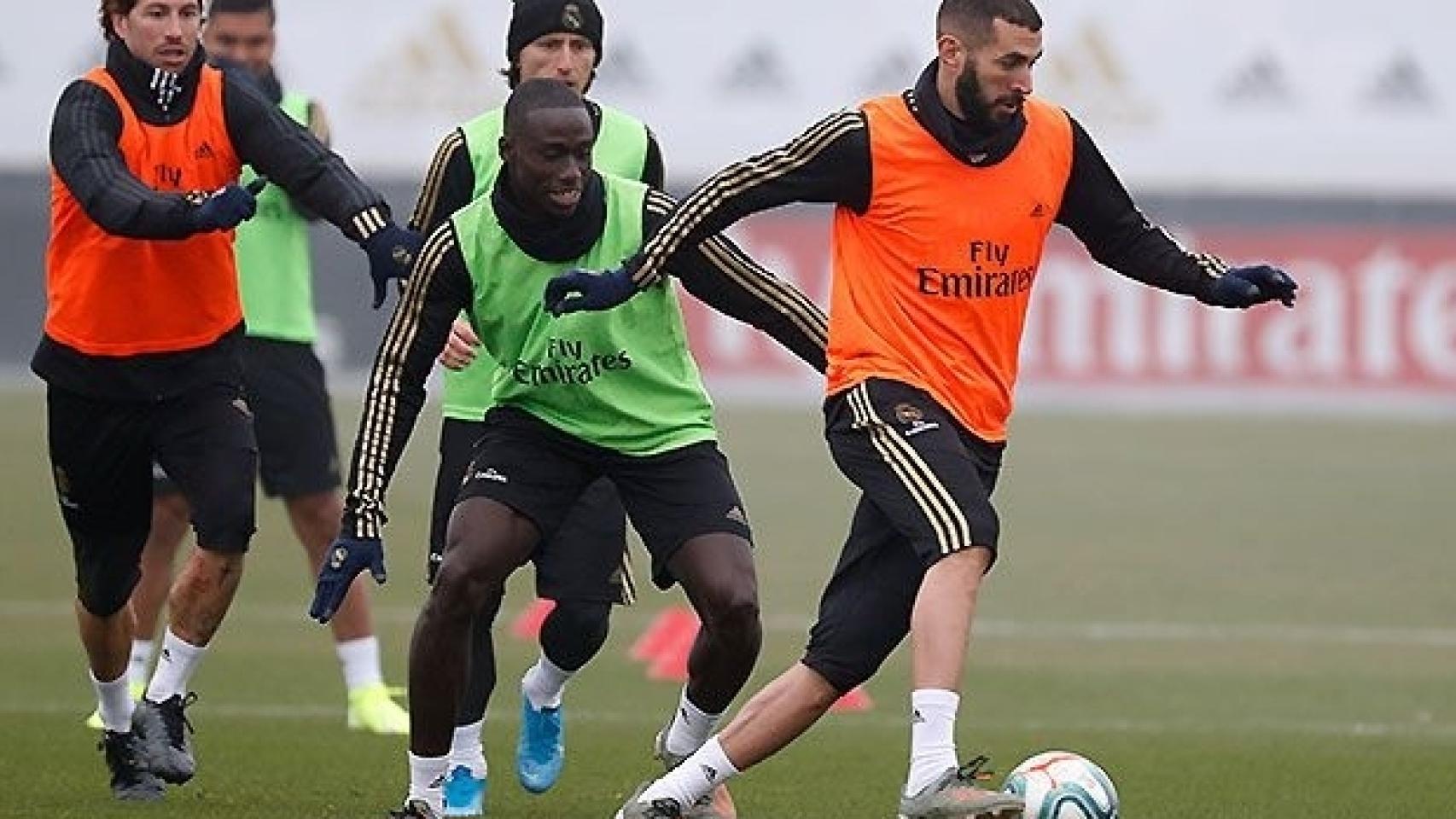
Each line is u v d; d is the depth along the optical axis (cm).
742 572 2816
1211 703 4428
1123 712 4300
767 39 10781
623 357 2841
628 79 10812
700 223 2659
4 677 4534
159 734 3105
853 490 7556
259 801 3155
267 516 6875
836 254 2742
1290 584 5991
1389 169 10662
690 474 2866
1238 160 10681
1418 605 5719
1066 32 10681
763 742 2703
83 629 3192
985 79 2630
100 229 2966
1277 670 4841
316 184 2978
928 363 2683
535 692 3306
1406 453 8650
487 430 2911
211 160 3028
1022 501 7375
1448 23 10600
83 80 2980
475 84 10650
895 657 5050
